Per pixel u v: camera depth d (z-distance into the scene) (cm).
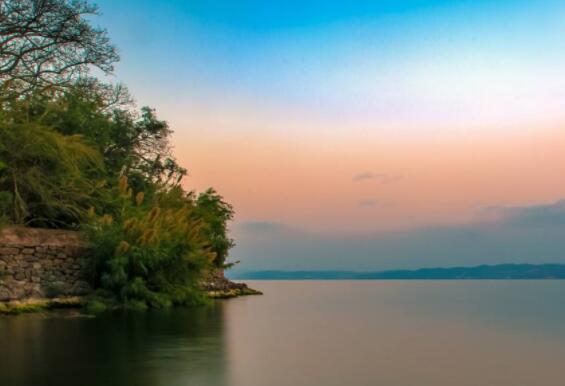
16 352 841
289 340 1042
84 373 682
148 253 1931
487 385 644
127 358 795
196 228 2152
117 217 2172
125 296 1870
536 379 679
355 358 826
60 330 1148
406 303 2419
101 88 2991
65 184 2095
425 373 711
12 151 1944
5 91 2153
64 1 2422
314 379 668
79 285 1873
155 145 3534
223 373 698
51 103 2356
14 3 2316
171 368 723
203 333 1126
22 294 1708
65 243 1856
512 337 1111
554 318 1588
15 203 1906
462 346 967
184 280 2114
